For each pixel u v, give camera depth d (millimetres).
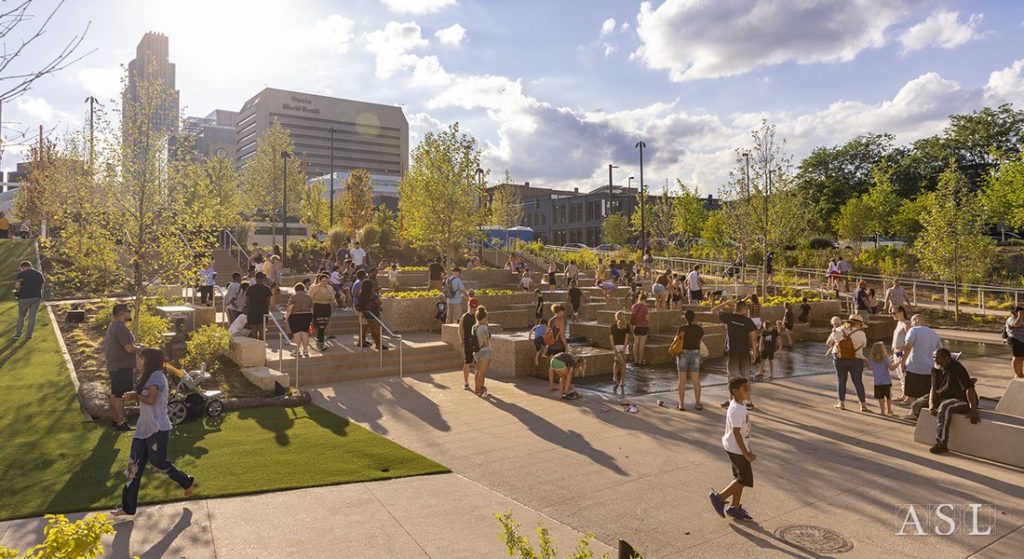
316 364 14781
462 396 12969
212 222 16375
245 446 9172
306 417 10977
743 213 35031
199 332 14656
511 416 11352
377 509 6938
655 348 17188
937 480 8000
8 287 23547
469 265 33969
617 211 93875
